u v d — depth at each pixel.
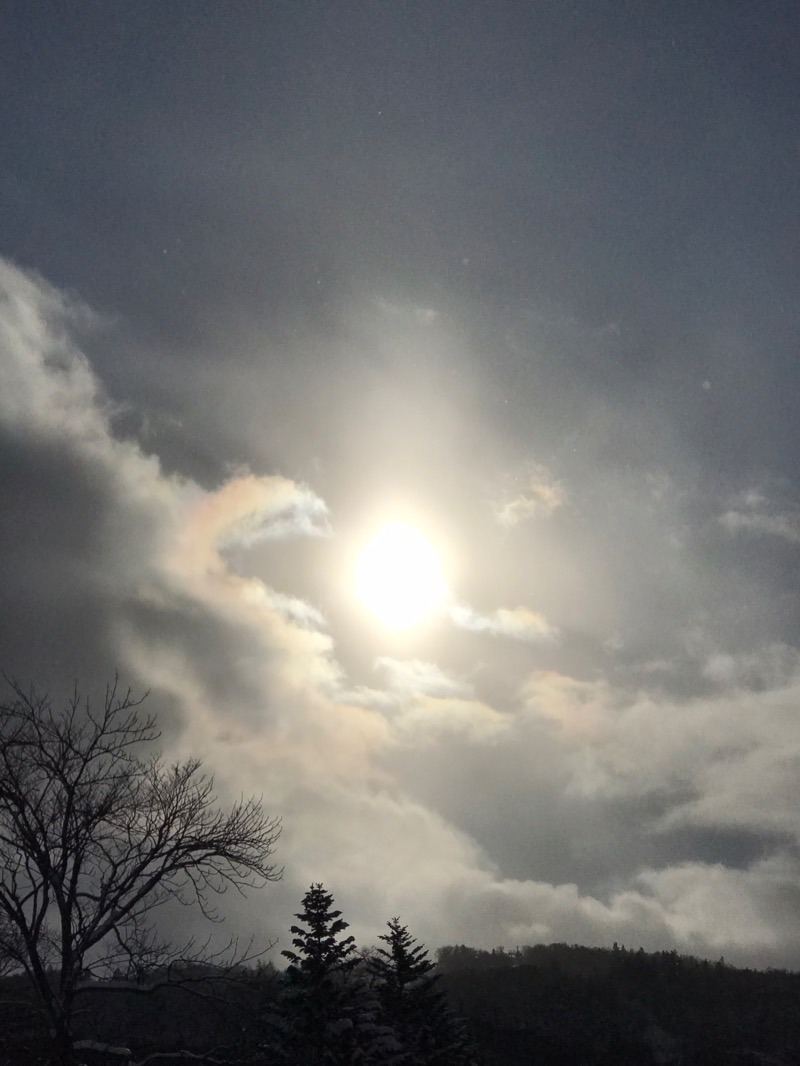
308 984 30.19
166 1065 20.78
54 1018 19.23
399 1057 30.48
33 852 20.09
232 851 22.05
